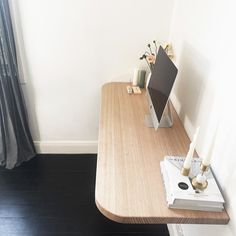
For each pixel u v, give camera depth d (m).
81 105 2.23
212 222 0.95
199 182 0.98
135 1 1.83
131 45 2.00
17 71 1.95
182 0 1.67
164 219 0.93
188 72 1.49
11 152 2.15
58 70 2.05
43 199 1.90
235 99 0.94
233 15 0.98
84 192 1.98
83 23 1.89
